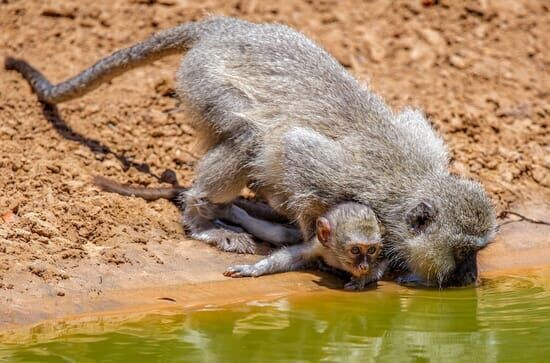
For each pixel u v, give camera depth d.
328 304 12.55
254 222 14.51
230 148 13.88
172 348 10.80
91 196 14.35
